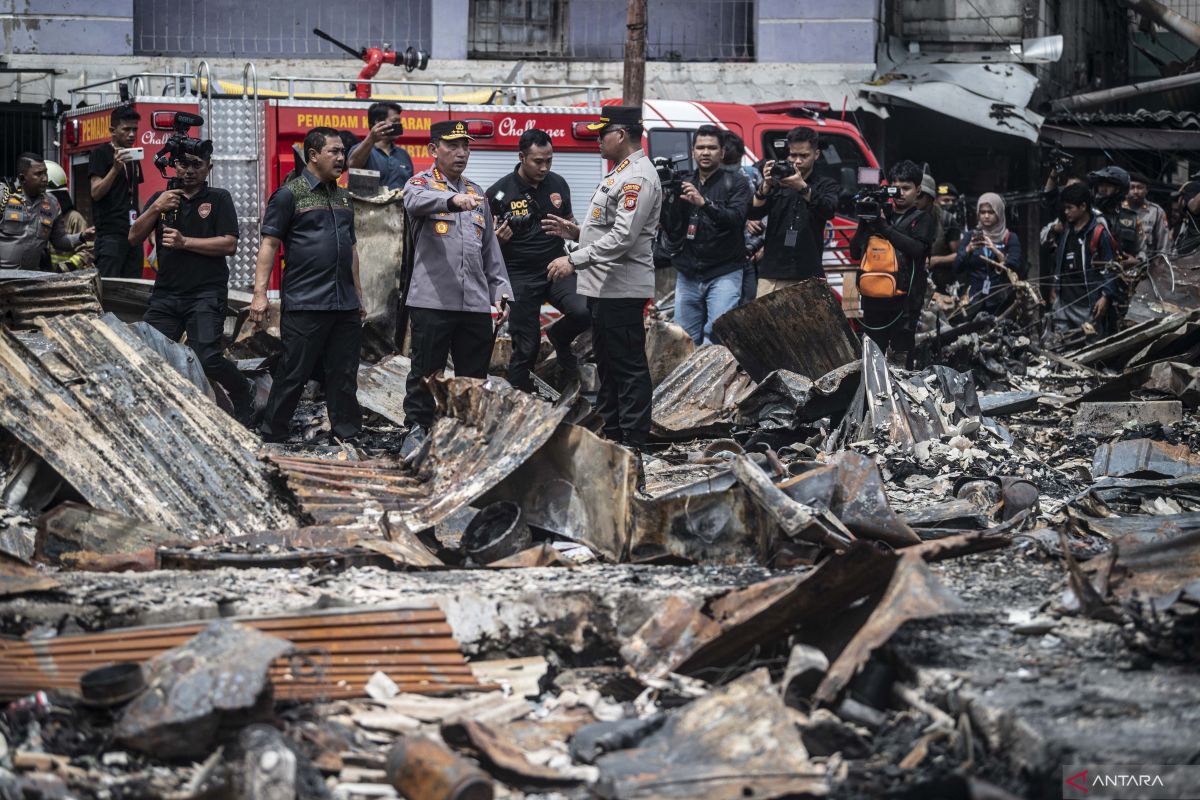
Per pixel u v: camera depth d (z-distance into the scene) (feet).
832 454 25.12
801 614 13.65
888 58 63.21
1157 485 22.47
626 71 43.06
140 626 13.73
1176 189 63.46
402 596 14.48
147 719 11.35
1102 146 62.44
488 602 14.21
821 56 61.57
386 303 32.14
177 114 26.37
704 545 17.51
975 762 11.04
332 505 19.54
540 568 16.71
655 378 31.04
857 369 28.25
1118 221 42.39
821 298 28.99
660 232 32.60
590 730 12.08
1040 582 15.61
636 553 17.62
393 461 21.61
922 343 34.40
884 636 12.34
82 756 11.30
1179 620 13.08
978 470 23.93
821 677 12.67
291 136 37.29
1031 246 64.08
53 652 12.82
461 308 25.21
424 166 39.09
